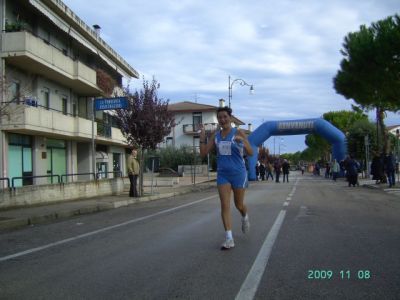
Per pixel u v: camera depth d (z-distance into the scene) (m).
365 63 24.88
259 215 12.13
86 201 19.09
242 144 7.54
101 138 32.91
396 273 5.86
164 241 8.45
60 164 29.69
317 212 12.70
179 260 6.75
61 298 5.09
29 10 24.89
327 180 42.03
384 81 24.78
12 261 7.25
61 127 26.48
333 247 7.50
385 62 23.78
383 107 30.62
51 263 6.95
